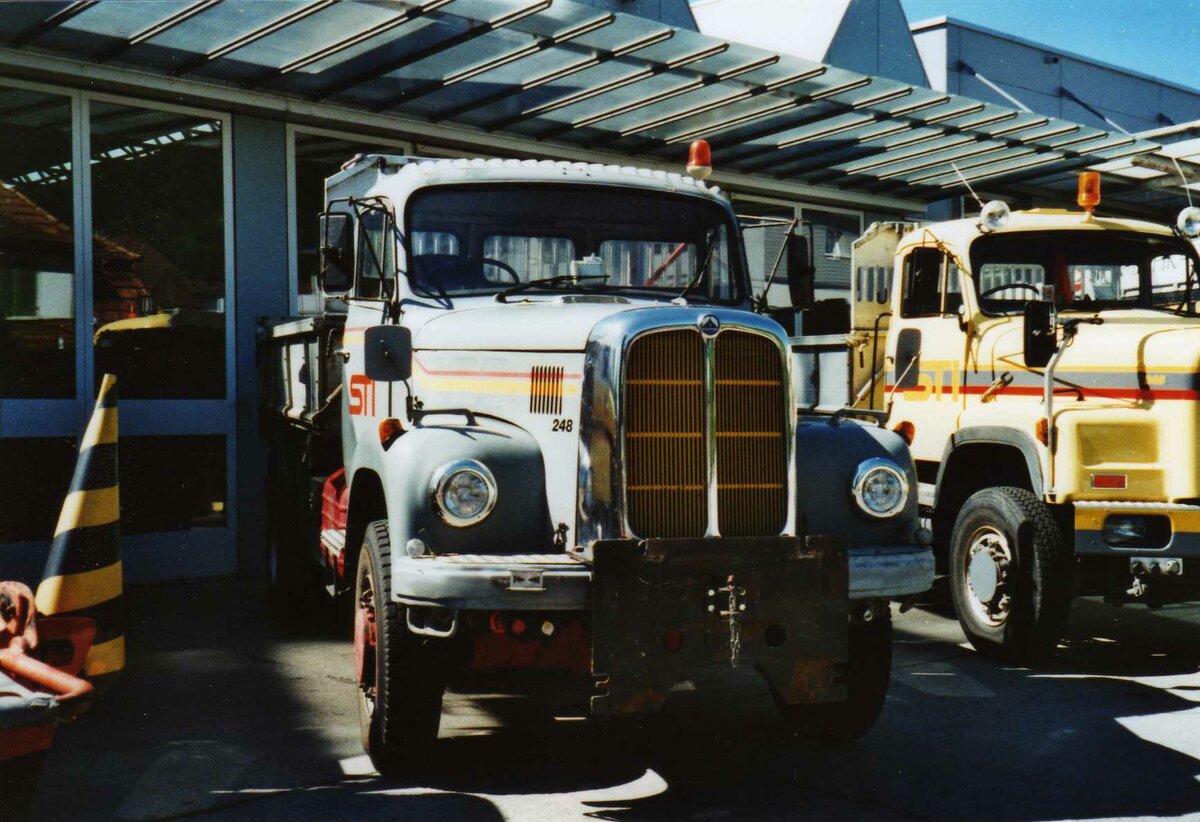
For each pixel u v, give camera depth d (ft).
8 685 12.26
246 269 31.32
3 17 25.29
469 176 19.44
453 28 26.84
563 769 16.15
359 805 14.64
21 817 11.98
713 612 14.12
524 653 15.42
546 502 15.16
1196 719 18.45
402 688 15.24
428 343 17.19
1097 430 21.43
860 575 15.14
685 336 14.73
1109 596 21.99
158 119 29.96
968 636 22.94
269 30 26.09
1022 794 15.08
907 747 17.08
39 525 28.14
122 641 15.93
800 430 16.69
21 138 28.02
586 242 19.67
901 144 36.91
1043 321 21.70
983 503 22.56
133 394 29.66
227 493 31.19
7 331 27.86
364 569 16.55
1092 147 38.24
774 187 40.96
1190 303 25.81
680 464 14.70
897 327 26.48
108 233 29.27
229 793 15.07
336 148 32.83
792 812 14.44
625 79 29.99
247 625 25.54
